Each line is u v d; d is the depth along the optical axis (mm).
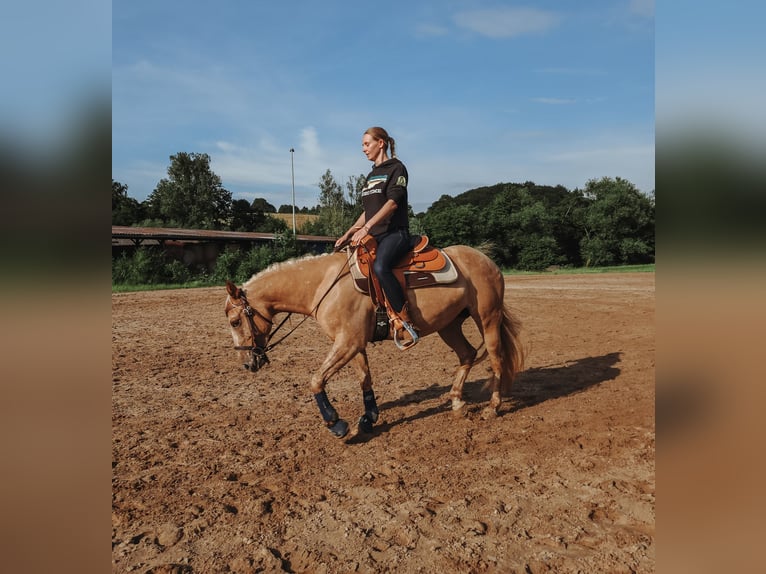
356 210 69188
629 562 2625
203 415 5152
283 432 4668
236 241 30750
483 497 3379
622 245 48125
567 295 17281
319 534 2977
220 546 2859
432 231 46875
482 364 7418
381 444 4359
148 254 24625
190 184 63250
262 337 4629
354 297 4375
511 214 48500
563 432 4512
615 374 6520
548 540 2855
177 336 9930
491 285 4980
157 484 3611
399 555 2750
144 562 2701
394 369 7164
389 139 4570
